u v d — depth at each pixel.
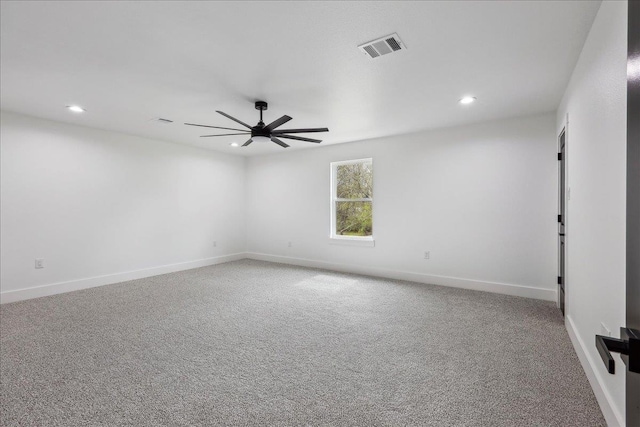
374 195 5.10
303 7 1.79
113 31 2.03
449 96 3.21
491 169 4.11
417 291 4.20
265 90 3.03
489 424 1.67
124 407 1.81
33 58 2.39
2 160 3.71
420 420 1.70
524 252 3.93
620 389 1.50
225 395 1.92
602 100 1.81
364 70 2.60
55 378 2.11
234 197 6.51
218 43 2.18
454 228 4.41
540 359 2.35
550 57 2.38
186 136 4.95
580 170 2.36
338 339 2.72
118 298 3.91
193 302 3.75
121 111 3.68
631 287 0.76
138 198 4.95
